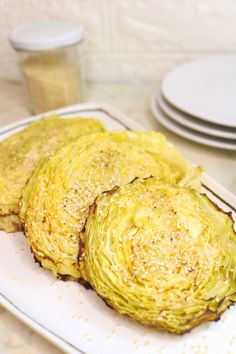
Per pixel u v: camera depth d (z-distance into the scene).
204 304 0.29
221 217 0.31
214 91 0.47
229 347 0.29
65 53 0.50
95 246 0.30
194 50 0.55
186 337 0.29
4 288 0.33
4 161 0.38
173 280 0.29
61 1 0.53
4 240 0.36
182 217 0.31
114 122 0.48
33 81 0.50
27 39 0.46
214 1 0.51
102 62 0.57
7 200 0.36
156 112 0.48
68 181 0.34
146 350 0.29
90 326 0.30
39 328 0.30
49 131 0.41
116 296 0.29
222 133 0.42
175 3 0.52
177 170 0.36
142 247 0.30
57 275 0.32
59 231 0.32
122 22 0.54
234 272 0.30
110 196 0.31
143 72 0.57
